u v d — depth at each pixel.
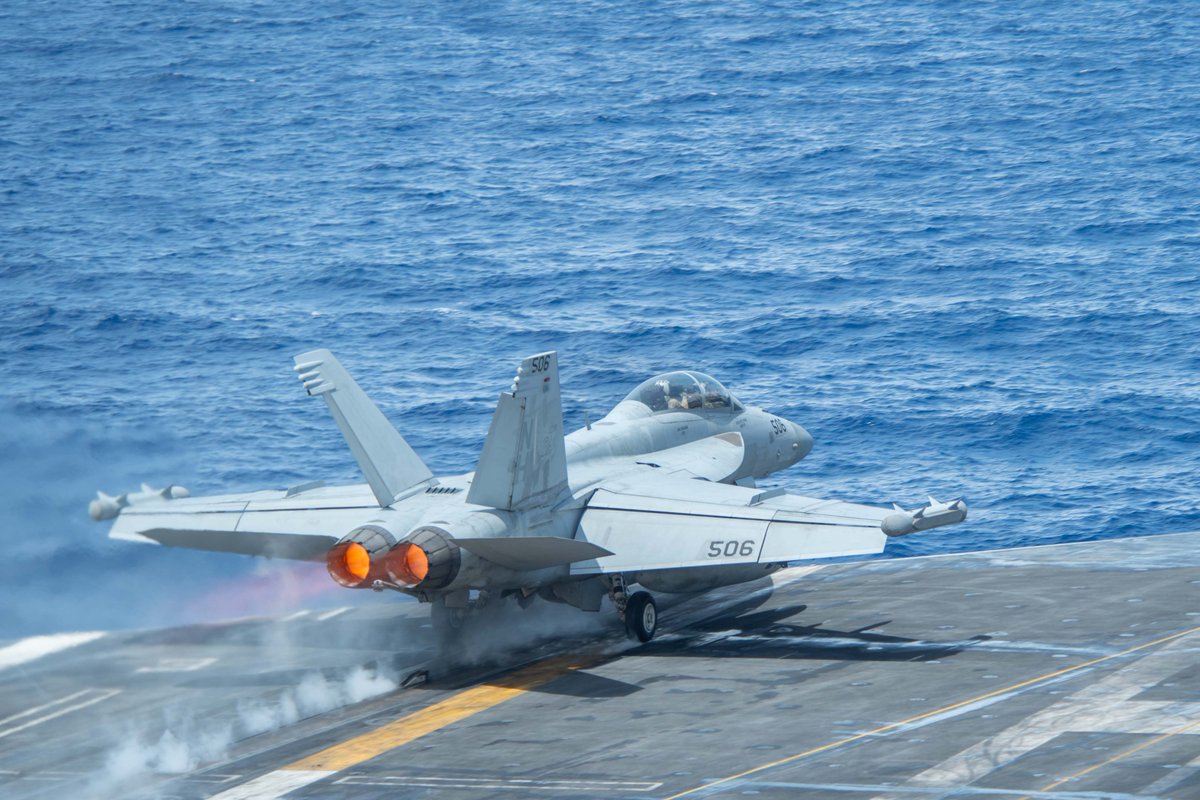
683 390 114.12
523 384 86.69
